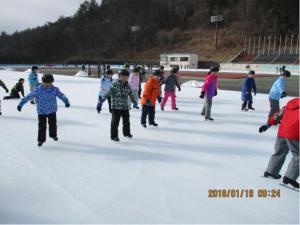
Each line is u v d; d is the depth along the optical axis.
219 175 4.81
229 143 6.67
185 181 4.55
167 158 5.57
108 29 116.56
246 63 61.66
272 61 59.59
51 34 119.06
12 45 123.81
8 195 4.02
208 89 8.88
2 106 11.21
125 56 98.12
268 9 85.69
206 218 3.52
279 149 4.55
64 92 16.62
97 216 3.53
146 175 4.75
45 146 6.21
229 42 82.88
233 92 17.73
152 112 8.08
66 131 7.51
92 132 7.43
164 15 107.94
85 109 10.89
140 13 117.81
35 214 3.56
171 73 10.61
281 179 4.68
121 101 6.57
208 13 99.69
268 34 80.88
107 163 5.26
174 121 8.90
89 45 113.19
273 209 3.76
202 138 7.04
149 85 7.77
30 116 9.42
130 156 5.65
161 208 3.73
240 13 92.25
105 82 9.76
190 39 93.19
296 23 79.31
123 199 3.95
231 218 3.54
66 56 112.44
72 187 4.28
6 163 5.21
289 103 4.32
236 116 9.93
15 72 43.34
